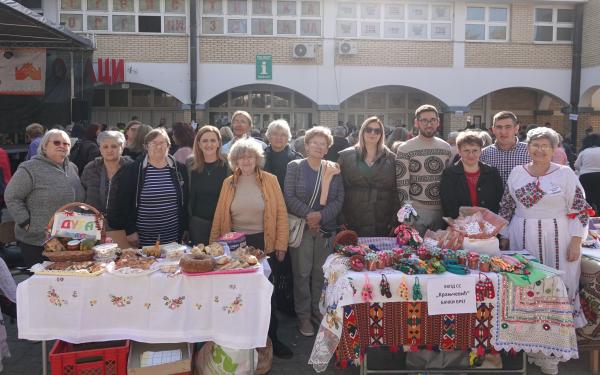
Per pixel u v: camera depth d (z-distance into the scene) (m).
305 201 4.80
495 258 3.92
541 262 4.20
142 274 3.56
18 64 12.75
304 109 18.36
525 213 4.30
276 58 16.00
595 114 17.56
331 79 16.20
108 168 5.03
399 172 4.79
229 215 4.52
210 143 4.70
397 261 3.97
